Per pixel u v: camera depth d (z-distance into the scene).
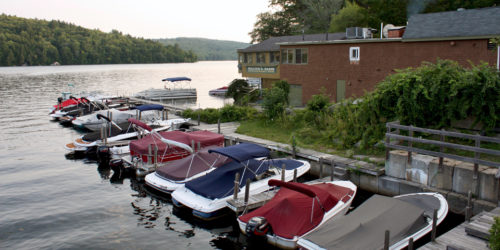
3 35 165.25
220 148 14.91
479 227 9.56
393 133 14.13
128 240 12.10
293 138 17.55
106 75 108.06
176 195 14.02
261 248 11.26
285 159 16.23
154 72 126.19
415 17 23.86
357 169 14.67
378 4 44.34
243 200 13.04
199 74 114.31
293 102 30.72
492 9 21.14
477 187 11.85
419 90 15.20
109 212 14.35
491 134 14.59
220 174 14.34
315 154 16.80
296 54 29.83
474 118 14.88
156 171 16.47
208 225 13.12
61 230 12.86
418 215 9.91
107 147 21.09
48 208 14.79
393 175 14.01
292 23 59.91
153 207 14.81
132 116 27.98
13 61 166.75
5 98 52.84
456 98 14.59
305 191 10.97
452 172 12.42
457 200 12.13
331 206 11.66
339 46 26.48
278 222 10.90
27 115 38.19
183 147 17.25
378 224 9.53
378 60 24.36
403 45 22.98
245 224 11.21
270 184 11.66
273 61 36.44
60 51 187.12
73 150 22.61
